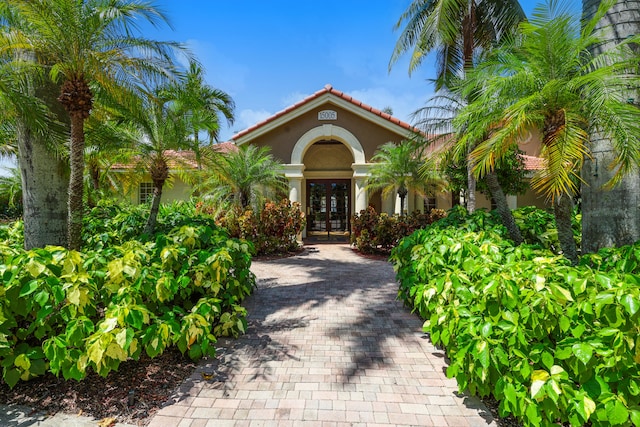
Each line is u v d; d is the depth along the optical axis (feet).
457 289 11.59
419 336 16.71
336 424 10.12
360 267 34.53
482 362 8.94
